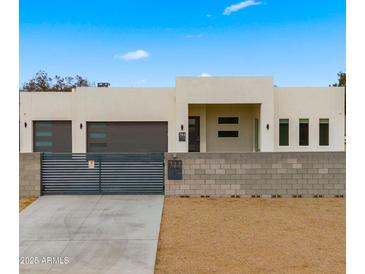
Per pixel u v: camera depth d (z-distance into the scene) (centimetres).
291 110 1936
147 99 1934
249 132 2047
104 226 793
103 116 1928
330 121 1945
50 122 1992
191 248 659
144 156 1077
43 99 1972
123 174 1079
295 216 866
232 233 741
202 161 1065
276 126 1928
